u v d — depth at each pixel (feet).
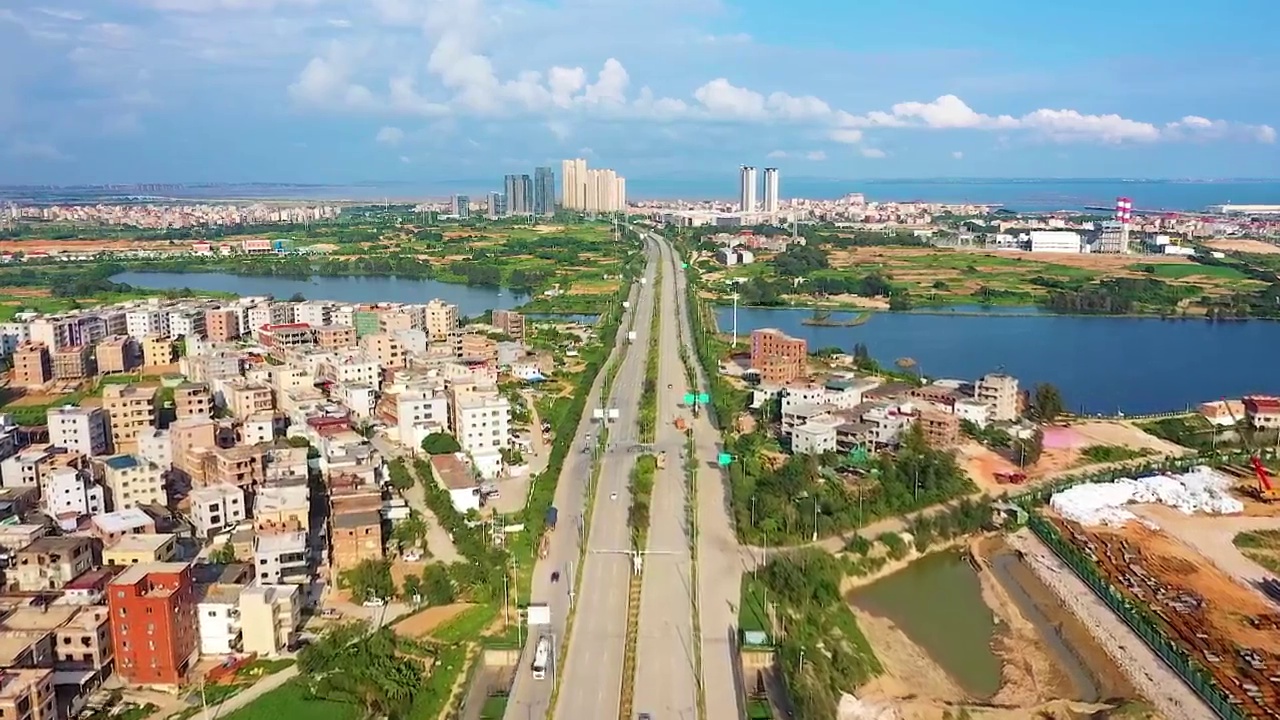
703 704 646.33
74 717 627.87
